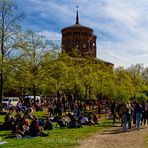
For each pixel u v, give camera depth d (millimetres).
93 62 69062
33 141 22000
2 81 37594
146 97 73438
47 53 47469
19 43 39031
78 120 32062
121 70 98188
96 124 35938
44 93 68062
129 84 78250
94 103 65812
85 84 59594
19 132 24391
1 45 37938
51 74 47688
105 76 66875
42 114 44094
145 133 27859
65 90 59312
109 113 47594
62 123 31578
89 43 113812
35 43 47469
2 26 38312
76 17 118812
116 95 65938
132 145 20984
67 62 57406
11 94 82688
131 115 32406
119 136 25516
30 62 44344
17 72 39469
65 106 47719
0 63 35969
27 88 49469
